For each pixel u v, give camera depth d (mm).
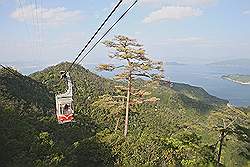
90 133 41031
